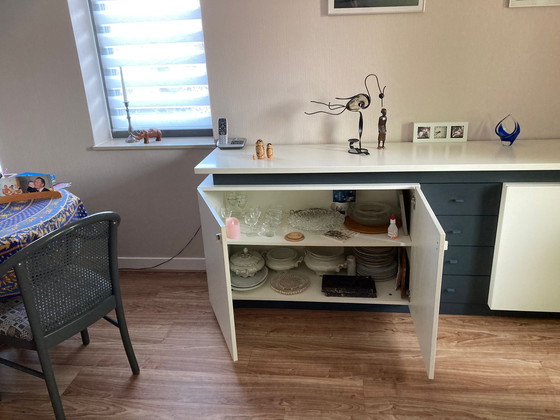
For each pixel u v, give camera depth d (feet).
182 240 9.15
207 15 7.42
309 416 5.60
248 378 6.26
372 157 6.84
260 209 8.20
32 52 8.00
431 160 6.52
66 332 5.25
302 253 8.31
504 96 7.38
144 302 8.21
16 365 5.30
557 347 6.63
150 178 8.69
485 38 7.11
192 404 5.85
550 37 6.99
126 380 6.30
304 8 7.23
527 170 6.29
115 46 8.43
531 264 6.63
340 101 7.68
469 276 7.07
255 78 7.71
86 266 5.38
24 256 4.52
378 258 7.59
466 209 6.64
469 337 6.89
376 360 6.52
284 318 7.59
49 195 6.60
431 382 6.06
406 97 7.56
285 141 8.05
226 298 6.09
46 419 5.71
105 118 8.93
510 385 5.95
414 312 6.73
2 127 8.54
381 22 7.18
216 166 6.66
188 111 8.85
